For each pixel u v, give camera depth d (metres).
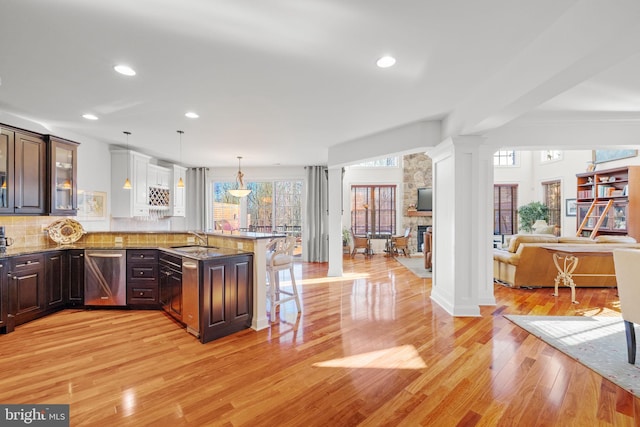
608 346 2.86
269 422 1.83
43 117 3.87
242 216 8.36
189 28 1.98
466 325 3.41
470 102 3.19
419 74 2.69
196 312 3.04
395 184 9.49
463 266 3.72
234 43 2.17
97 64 2.47
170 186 6.97
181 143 5.41
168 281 3.68
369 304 4.21
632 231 6.00
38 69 2.55
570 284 4.36
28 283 3.45
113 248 3.95
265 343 2.95
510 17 1.91
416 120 4.05
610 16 1.61
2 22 1.89
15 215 3.59
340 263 6.07
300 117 3.89
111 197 5.49
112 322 3.51
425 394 2.12
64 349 2.79
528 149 4.21
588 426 1.80
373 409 1.96
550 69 2.04
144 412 1.91
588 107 3.52
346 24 1.96
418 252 9.30
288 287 5.16
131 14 1.83
